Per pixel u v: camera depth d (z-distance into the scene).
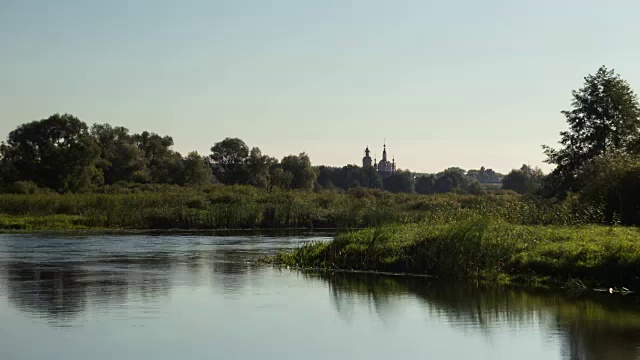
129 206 74.31
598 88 72.12
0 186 110.31
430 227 35.56
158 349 18.19
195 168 135.75
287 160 152.75
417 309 23.36
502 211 39.34
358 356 17.48
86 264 36.91
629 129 70.25
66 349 18.20
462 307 23.52
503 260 29.95
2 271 33.97
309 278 31.09
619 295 24.83
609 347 17.81
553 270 27.72
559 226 36.84
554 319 21.19
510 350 17.84
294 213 69.88
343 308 23.64
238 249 45.72
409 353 17.73
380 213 67.38
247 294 26.69
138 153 145.12
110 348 18.28
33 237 56.03
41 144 131.75
